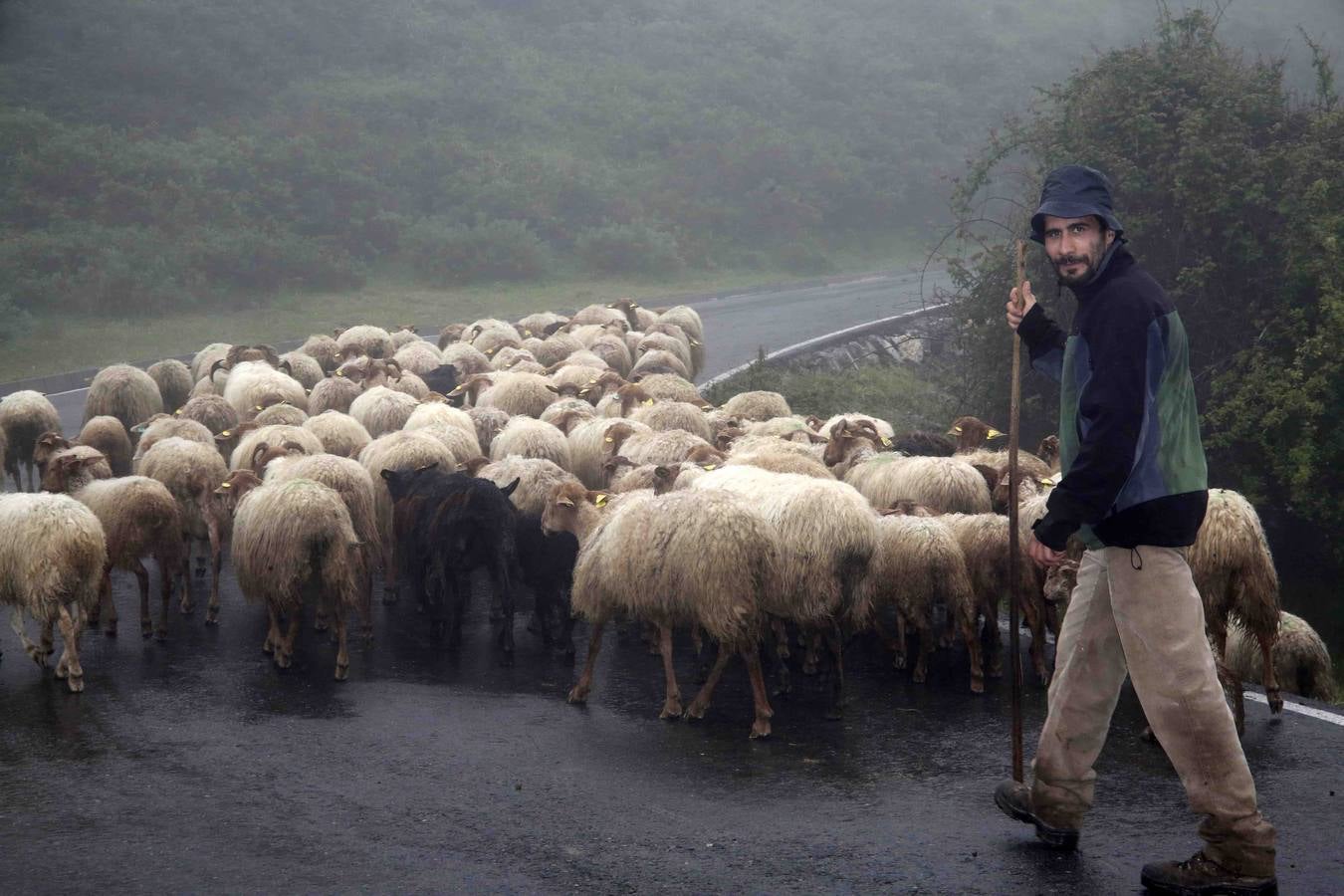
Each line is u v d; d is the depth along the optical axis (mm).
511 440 15047
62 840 6449
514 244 51062
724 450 14578
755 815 6723
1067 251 5445
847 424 14219
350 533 9977
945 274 55719
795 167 63219
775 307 44500
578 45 71500
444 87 61250
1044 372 6219
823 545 8852
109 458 16422
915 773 7438
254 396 18641
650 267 53625
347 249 48688
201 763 7676
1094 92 21375
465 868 6059
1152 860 5969
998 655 9859
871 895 5656
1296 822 6434
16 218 42812
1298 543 18891
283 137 52250
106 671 9836
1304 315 18172
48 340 35500
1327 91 20969
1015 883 5723
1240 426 17078
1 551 9172
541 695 9305
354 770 7547
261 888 5859
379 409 17172
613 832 6504
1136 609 5363
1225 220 19547
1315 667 10773
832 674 9633
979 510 11883
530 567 10852
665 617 8617
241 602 12406
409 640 11008
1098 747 5883
